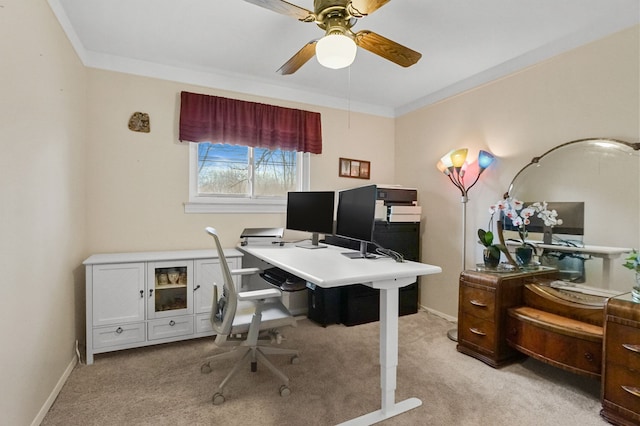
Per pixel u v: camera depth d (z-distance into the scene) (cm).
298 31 218
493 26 210
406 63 189
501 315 221
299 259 196
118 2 186
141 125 264
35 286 154
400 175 375
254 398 180
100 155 252
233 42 233
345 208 225
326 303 298
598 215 208
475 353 232
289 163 332
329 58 148
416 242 335
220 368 214
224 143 287
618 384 160
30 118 149
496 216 271
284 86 316
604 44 206
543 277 234
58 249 187
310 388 191
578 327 188
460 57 254
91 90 248
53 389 177
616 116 201
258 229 290
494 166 275
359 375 207
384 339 166
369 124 368
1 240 124
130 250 263
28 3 147
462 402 178
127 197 261
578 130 220
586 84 215
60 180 191
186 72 278
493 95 275
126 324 230
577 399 182
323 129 340
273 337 236
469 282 239
